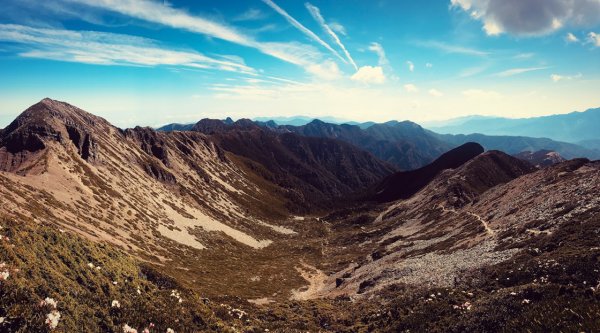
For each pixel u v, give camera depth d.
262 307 43.28
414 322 28.84
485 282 34.59
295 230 160.50
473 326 22.58
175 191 130.75
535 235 42.97
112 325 14.52
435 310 29.17
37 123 89.81
